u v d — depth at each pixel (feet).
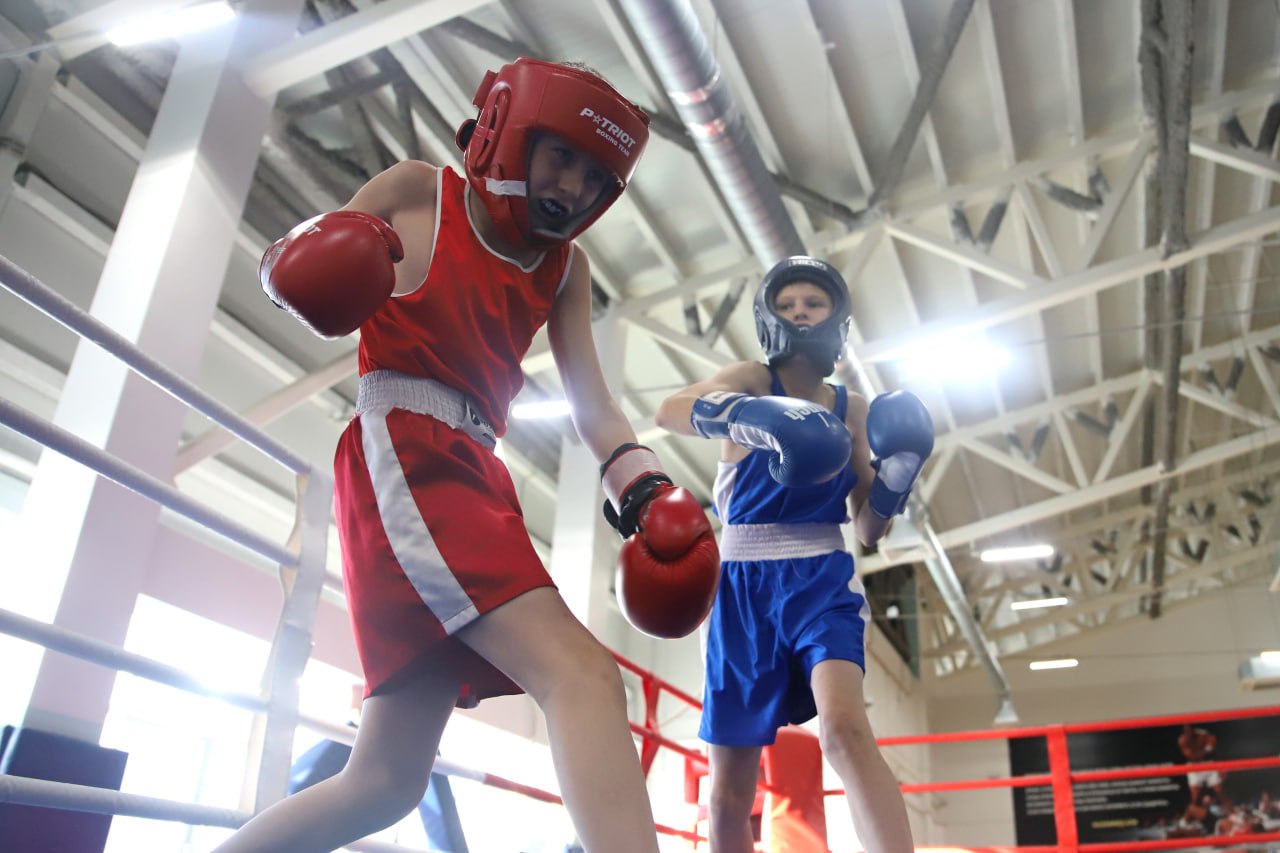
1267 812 44.21
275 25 18.48
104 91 20.49
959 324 24.79
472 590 3.59
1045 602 47.09
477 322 4.13
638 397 33.24
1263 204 28.73
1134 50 23.82
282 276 3.45
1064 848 13.19
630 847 3.15
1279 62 24.85
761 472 6.79
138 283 15.34
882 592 48.88
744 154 19.98
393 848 6.97
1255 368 35.47
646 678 13.64
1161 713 52.60
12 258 19.01
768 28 22.08
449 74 22.29
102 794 4.64
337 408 26.48
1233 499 51.01
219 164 16.75
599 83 3.91
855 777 5.63
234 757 25.23
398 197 4.28
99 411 14.47
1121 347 35.17
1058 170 26.99
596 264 28.02
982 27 22.17
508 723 23.89
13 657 13.08
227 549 24.07
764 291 6.79
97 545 13.88
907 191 27.20
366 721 3.98
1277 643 52.60
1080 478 36.22
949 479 42.37
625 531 4.21
